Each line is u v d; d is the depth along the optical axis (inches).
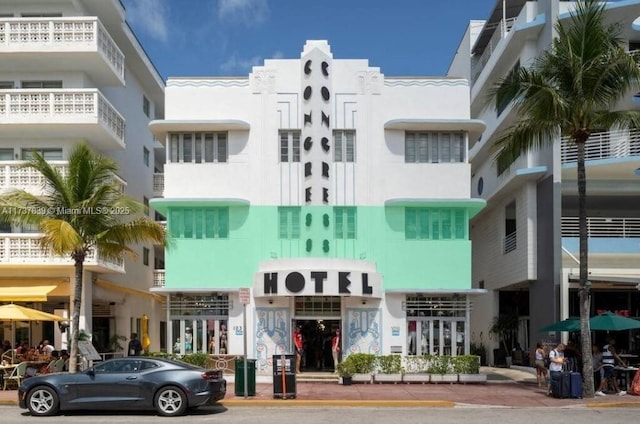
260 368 941.2
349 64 989.8
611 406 682.2
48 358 858.1
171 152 983.0
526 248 1118.4
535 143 880.3
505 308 1370.6
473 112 1513.3
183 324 959.6
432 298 964.0
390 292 948.6
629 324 808.9
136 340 1010.7
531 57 1122.7
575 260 1021.8
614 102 782.5
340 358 944.3
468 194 979.3
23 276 972.6
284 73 987.9
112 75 1076.5
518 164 1161.4
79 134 1018.1
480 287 1462.8
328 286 886.4
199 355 896.9
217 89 987.3
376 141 981.8
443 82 993.5
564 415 612.4
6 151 1026.7
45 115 966.4
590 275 987.3
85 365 858.8
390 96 989.8
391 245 967.6
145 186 1390.3
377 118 986.1
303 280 888.3
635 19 1029.2
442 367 888.3
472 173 1528.1
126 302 1171.9
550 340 1024.9
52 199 767.1
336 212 970.1
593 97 751.1
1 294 903.1
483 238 1448.1
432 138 992.9
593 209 1258.0
